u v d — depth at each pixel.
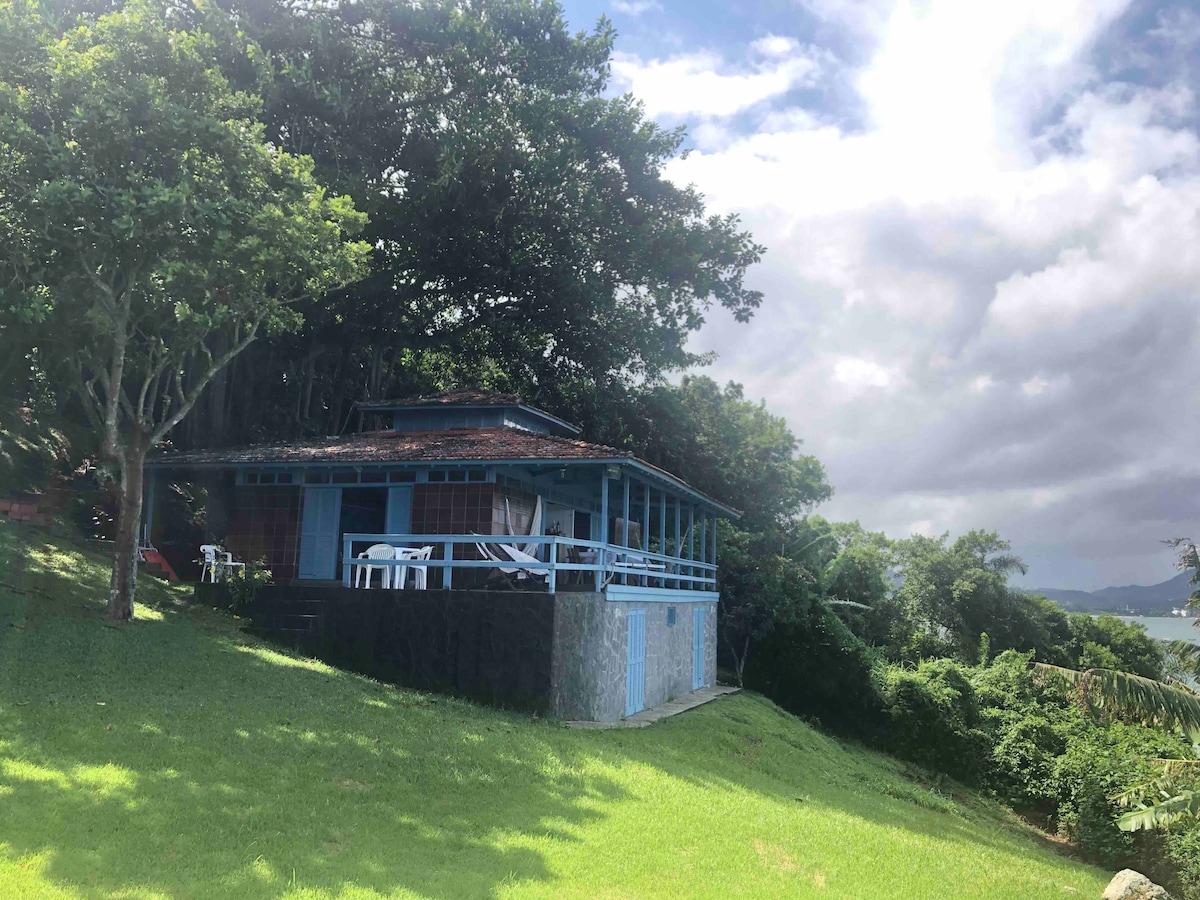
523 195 32.22
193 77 16.89
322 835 9.05
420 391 39.09
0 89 15.28
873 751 32.94
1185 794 17.86
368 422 34.72
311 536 22.62
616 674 19.52
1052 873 16.30
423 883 8.16
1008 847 19.78
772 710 27.89
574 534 26.23
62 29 19.56
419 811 10.33
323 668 17.67
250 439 30.38
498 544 20.19
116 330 17.19
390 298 31.95
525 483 23.02
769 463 40.97
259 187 17.48
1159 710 17.33
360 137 30.02
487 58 31.05
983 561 57.59
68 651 14.46
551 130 30.62
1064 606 62.41
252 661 16.61
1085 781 26.67
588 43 32.56
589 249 33.28
